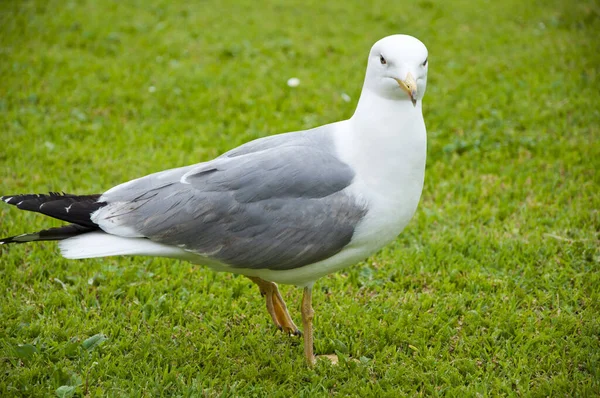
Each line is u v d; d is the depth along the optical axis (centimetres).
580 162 235
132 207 173
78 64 286
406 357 182
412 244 210
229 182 172
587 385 174
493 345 185
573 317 188
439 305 194
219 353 182
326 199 172
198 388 174
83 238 172
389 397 173
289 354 184
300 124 251
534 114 254
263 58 304
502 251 206
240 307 194
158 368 178
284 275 176
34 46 299
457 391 174
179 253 174
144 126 250
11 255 201
